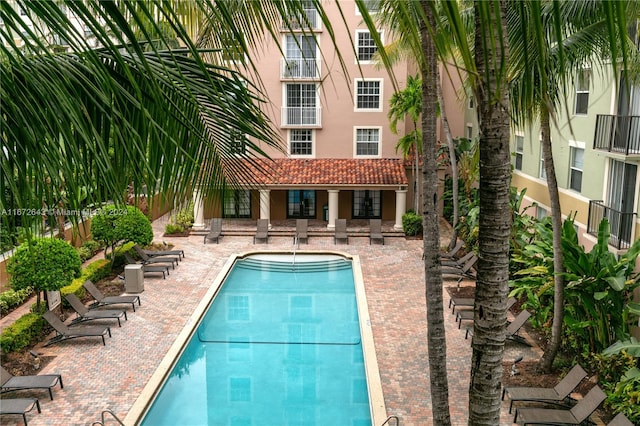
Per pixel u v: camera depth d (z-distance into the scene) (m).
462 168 26.36
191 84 3.71
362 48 28.44
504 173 4.94
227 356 15.70
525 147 23.16
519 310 17.59
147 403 12.53
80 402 12.40
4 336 14.30
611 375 12.66
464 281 20.59
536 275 16.86
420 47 1.84
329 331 17.44
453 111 32.50
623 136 14.98
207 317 18.50
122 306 18.27
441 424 9.86
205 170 4.35
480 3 1.71
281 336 17.06
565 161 18.94
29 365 13.88
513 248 19.28
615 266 12.66
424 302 18.86
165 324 16.84
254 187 4.57
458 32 1.70
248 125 4.02
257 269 23.62
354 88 29.05
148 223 21.53
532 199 22.16
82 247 22.64
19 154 2.84
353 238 27.12
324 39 28.08
